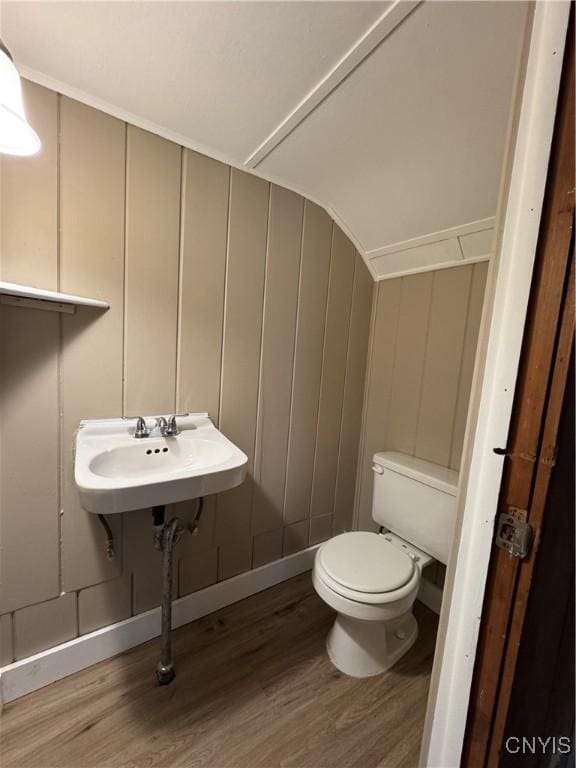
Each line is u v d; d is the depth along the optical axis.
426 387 1.66
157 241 1.24
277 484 1.72
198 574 1.51
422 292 1.67
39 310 1.07
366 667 1.28
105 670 1.25
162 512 1.18
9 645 1.12
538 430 0.46
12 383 1.05
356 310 1.87
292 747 1.04
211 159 1.31
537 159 0.45
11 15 0.79
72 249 1.09
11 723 1.07
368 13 0.76
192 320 1.35
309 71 0.92
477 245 1.41
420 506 1.49
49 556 1.16
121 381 1.23
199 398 1.41
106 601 1.29
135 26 0.81
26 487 1.11
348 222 1.69
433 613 1.61
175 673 1.25
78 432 1.16
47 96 1.01
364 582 1.19
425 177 1.28
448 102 0.98
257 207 1.45
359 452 2.03
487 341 0.52
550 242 0.44
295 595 1.68
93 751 1.01
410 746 1.05
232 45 0.85
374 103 1.01
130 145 1.15
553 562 0.50
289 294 1.61
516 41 0.78
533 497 0.47
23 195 1.01
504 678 0.51
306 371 1.73
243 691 1.20
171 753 1.01
